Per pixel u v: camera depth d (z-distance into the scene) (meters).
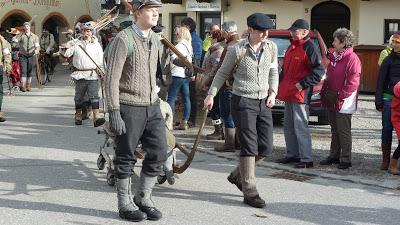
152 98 5.45
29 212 5.64
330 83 7.68
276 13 21.28
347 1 20.28
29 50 16.98
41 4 29.27
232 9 22.09
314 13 20.83
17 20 28.58
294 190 6.71
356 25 20.22
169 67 9.30
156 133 5.51
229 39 8.27
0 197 6.11
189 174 7.35
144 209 5.52
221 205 6.03
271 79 6.12
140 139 5.57
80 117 11.15
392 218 5.74
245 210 5.88
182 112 10.73
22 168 7.43
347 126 7.68
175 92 10.23
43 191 6.38
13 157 8.09
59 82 20.42
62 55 10.88
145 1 5.23
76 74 10.85
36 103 14.34
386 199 6.42
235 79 5.98
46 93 16.67
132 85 5.33
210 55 9.24
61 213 5.62
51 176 7.05
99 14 33.12
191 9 22.70
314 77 7.48
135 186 6.66
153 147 5.52
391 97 7.50
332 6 20.56
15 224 5.28
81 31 10.93
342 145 7.73
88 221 5.41
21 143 9.13
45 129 10.55
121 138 5.39
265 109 6.04
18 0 27.72
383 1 19.19
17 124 11.05
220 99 8.63
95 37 10.97
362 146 9.48
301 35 7.59
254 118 5.95
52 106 13.82
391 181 7.14
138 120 5.36
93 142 9.34
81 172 7.30
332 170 7.69
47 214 5.59
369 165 8.04
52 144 9.09
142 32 5.34
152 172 5.55
